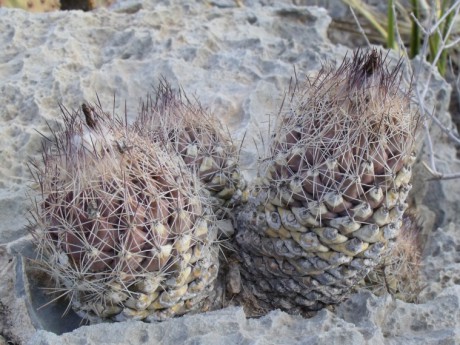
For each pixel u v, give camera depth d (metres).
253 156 0.34
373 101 0.24
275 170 0.26
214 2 0.50
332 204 0.24
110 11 0.47
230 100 0.38
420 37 0.53
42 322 0.27
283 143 0.25
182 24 0.45
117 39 0.43
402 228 0.30
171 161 0.25
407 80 0.39
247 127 0.36
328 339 0.24
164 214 0.24
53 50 0.41
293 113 0.26
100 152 0.23
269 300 0.29
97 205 0.23
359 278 0.27
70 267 0.24
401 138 0.24
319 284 0.27
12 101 0.38
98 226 0.23
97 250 0.23
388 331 0.27
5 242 0.31
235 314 0.25
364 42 0.56
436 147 0.42
